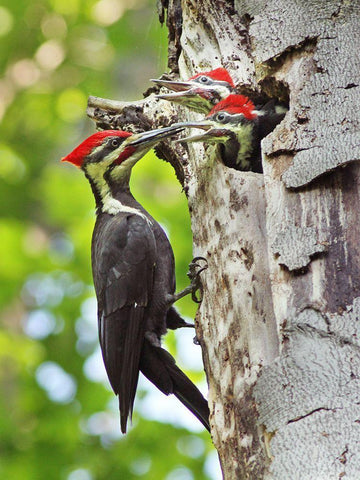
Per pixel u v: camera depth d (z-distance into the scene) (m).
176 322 11.34
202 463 16.20
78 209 18.73
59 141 22.80
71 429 16.78
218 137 9.92
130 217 11.19
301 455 6.63
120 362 10.71
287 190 8.05
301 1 9.01
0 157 22.19
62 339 18.33
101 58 22.64
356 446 6.48
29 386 17.58
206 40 11.30
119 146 11.63
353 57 8.41
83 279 18.70
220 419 8.19
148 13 22.12
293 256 7.61
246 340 8.07
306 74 8.60
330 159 7.84
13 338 18.27
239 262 8.61
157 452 16.34
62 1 22.62
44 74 22.89
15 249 19.23
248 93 10.73
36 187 22.28
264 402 7.06
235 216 8.89
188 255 16.88
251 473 7.23
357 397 6.68
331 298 7.32
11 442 16.95
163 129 10.86
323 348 7.01
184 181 10.55
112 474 16.20
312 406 6.78
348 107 8.10
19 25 22.77
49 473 16.30
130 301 10.80
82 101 22.62
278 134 8.39
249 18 9.55
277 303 7.61
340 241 7.58
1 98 22.78
